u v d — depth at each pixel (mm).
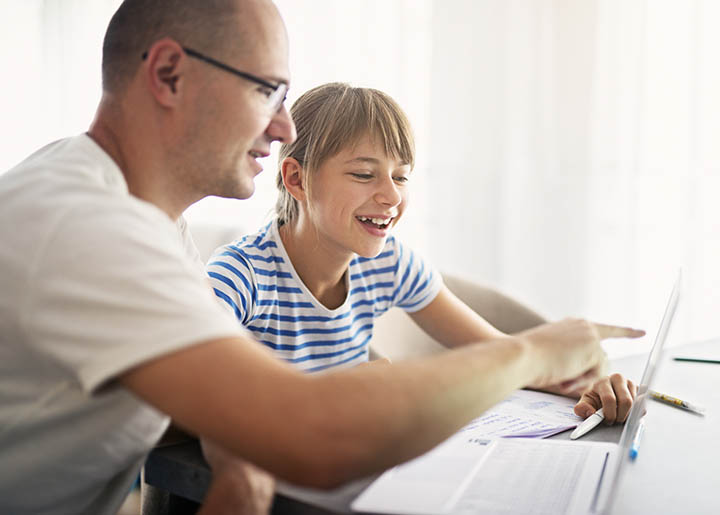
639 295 2684
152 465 873
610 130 2713
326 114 1241
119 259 613
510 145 2924
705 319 2549
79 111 3443
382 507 711
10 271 645
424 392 621
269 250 1323
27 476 757
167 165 816
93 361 595
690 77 2535
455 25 2965
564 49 2791
